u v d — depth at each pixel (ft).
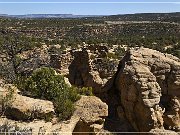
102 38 321.32
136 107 78.84
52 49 163.12
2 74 82.74
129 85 79.97
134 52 86.02
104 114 64.85
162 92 83.66
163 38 294.25
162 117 79.51
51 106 60.08
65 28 375.04
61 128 55.88
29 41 214.48
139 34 361.92
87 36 346.95
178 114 80.84
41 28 354.74
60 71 96.73
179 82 82.94
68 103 61.98
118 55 120.47
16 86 68.13
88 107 64.95
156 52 88.53
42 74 67.15
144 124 77.15
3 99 56.65
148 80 79.61
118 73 90.22
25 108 56.70
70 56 99.25
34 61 107.65
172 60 86.12
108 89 91.20
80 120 62.03
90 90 79.10
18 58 105.81
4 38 205.98
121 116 80.84
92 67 94.22
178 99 82.69
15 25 362.94
